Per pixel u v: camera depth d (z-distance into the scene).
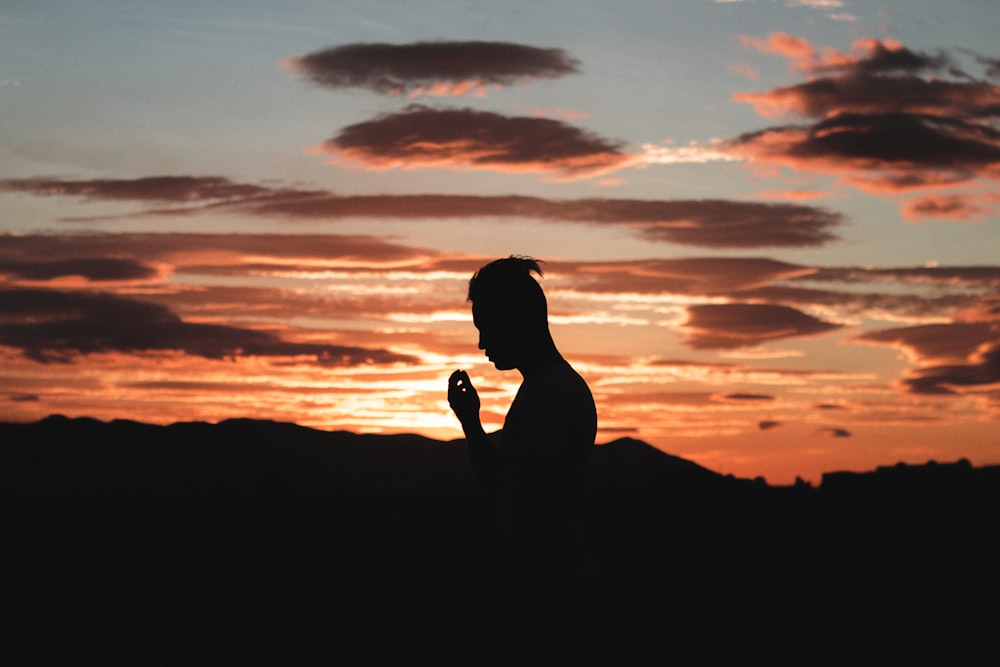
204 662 7.01
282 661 7.04
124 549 12.66
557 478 3.16
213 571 11.51
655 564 12.69
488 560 3.43
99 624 8.39
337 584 10.76
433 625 8.03
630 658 3.17
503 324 3.30
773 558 13.67
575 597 3.12
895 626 8.64
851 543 15.19
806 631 8.34
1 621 8.33
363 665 6.79
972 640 8.14
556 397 3.18
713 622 8.30
